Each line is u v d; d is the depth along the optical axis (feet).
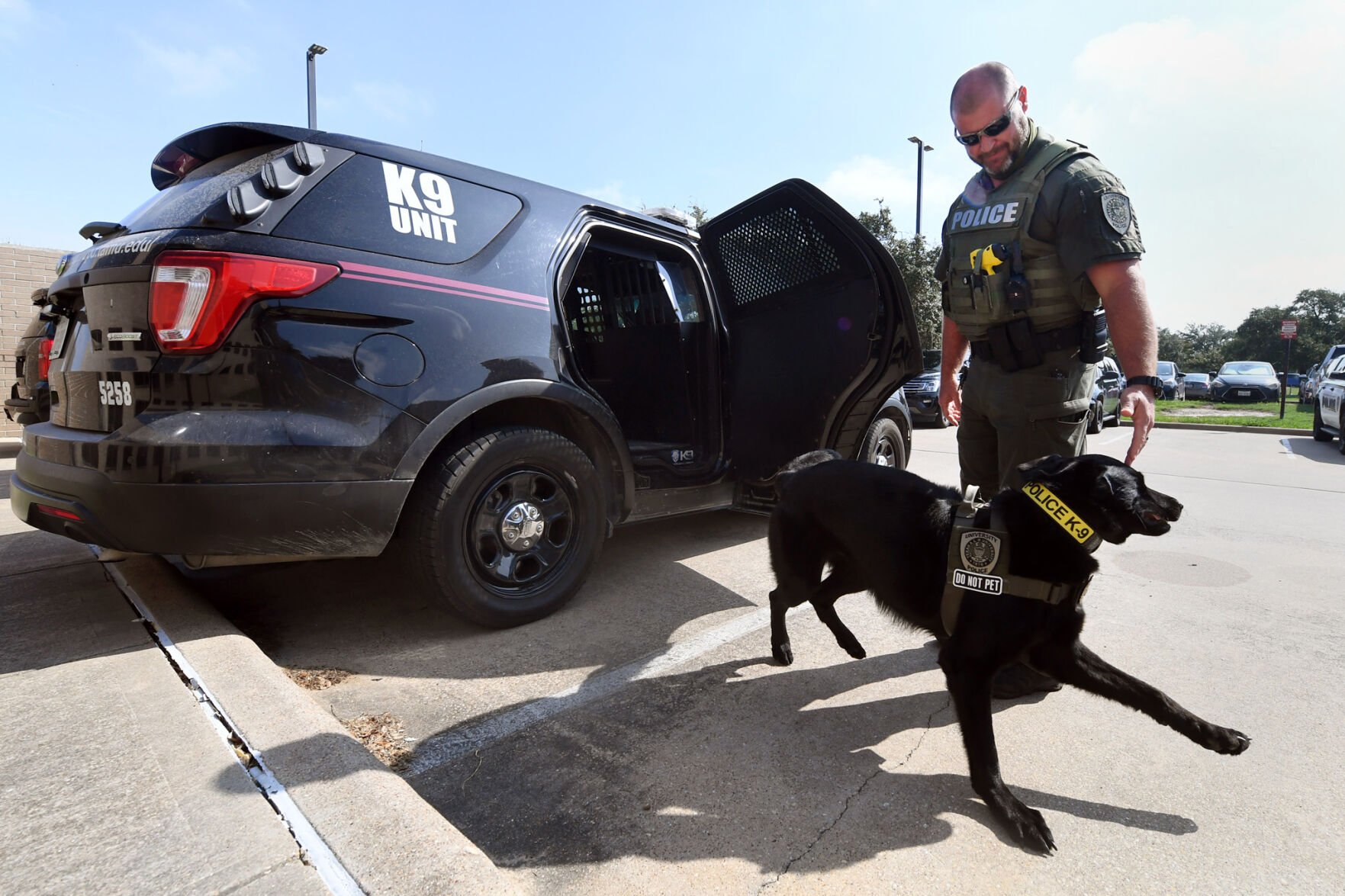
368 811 4.83
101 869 4.27
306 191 7.64
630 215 11.25
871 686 7.98
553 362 9.29
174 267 6.73
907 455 16.10
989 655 5.92
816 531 8.18
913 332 11.15
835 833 5.43
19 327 24.62
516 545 9.12
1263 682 8.15
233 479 6.86
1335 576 12.18
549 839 5.32
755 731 6.94
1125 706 6.89
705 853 5.18
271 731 5.75
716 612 10.19
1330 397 31.45
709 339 12.39
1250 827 5.57
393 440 7.70
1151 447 31.96
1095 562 5.99
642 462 11.00
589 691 7.72
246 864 4.34
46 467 7.59
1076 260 6.95
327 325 7.41
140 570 9.63
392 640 8.90
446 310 8.29
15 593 8.89
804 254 12.05
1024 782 6.16
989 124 7.27
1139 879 4.99
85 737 5.65
